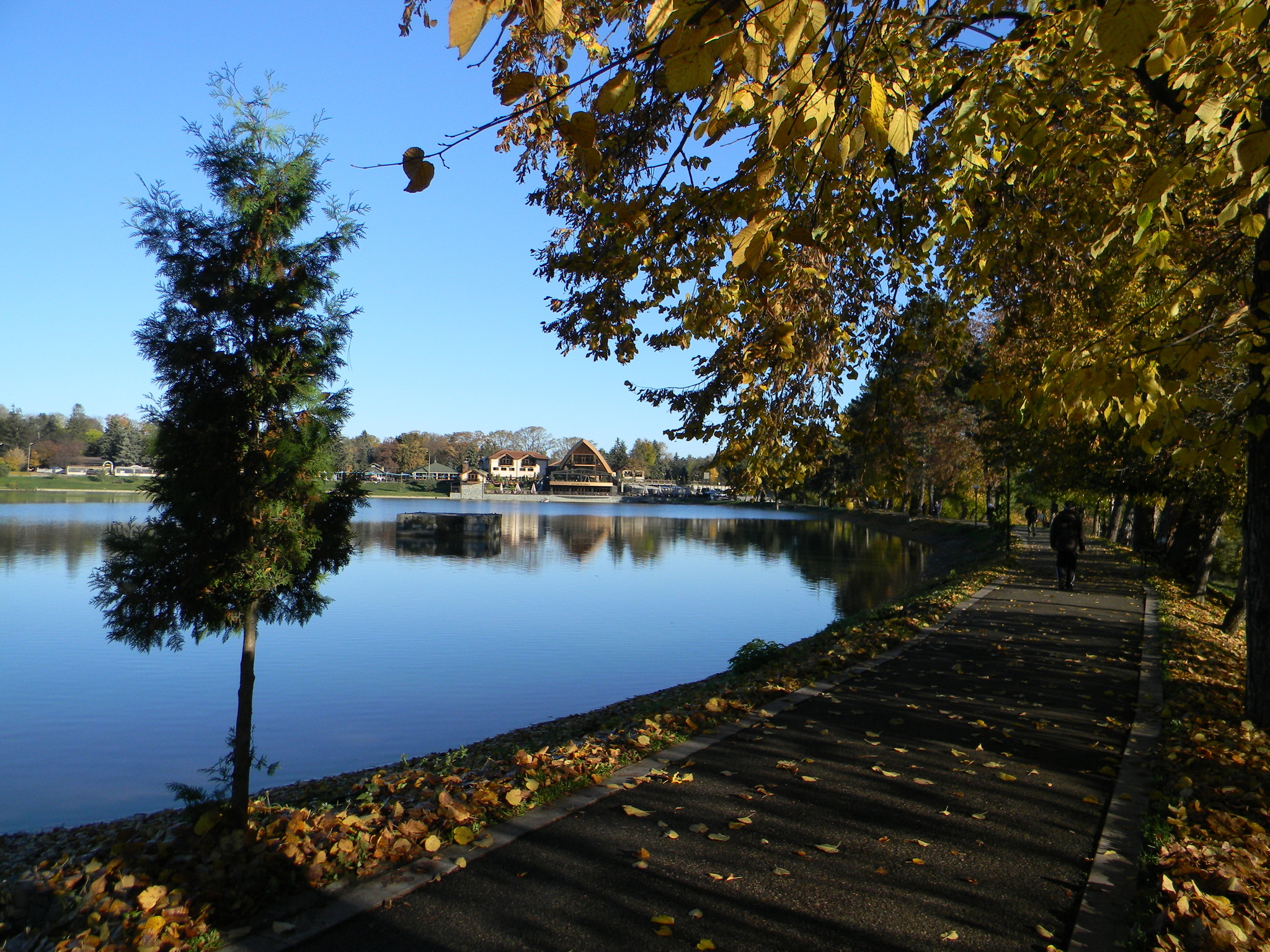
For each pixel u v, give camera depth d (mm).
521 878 4422
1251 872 4320
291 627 21734
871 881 4371
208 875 4473
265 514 5535
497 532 61750
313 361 5816
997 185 6930
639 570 38000
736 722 7418
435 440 194000
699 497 164125
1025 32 6164
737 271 2678
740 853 4715
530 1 1962
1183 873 4328
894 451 7938
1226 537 28391
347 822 5145
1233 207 4070
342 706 13867
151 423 5500
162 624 5500
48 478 130375
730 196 4477
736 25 2045
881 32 4746
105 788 10125
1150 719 7535
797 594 29094
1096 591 18625
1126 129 6285
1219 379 6547
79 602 25297
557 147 6445
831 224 6301
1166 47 3715
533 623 22656
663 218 5562
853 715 7645
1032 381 4824
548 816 5246
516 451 191625
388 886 4355
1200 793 5562
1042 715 7684
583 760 6297
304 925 3992
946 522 62062
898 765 6215
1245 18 3596
